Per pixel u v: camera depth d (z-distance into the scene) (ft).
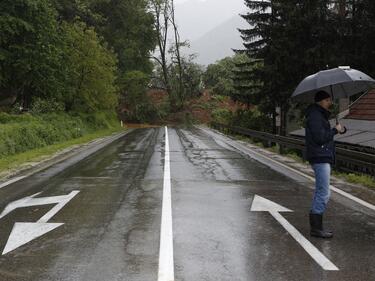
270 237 22.71
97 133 129.49
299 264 18.78
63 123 112.78
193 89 268.41
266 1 111.55
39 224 25.55
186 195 33.71
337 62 89.04
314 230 22.81
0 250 20.97
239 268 18.31
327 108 22.90
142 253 20.21
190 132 136.15
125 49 234.79
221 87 276.21
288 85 98.37
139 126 213.87
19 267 18.65
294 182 40.52
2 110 116.88
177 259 19.39
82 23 150.20
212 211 28.43
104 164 54.39
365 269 18.20
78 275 17.66
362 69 92.07
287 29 94.27
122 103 244.01
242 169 49.11
